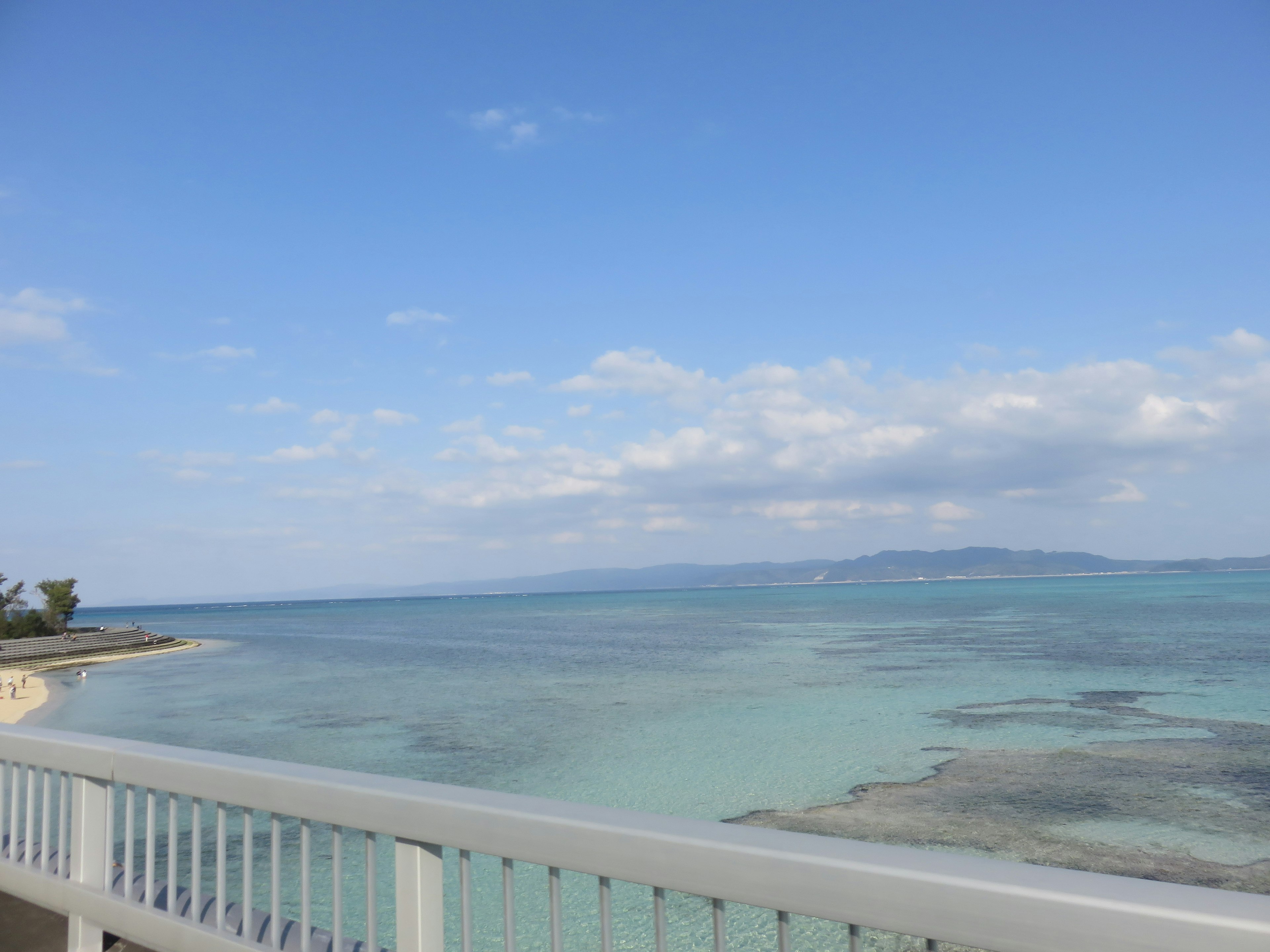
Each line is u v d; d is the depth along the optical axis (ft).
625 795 73.41
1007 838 58.29
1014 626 288.30
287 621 574.15
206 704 146.72
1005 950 4.09
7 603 287.48
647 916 41.45
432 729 111.04
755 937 37.70
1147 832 59.26
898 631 286.87
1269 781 73.51
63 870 9.59
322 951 7.14
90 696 165.68
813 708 121.08
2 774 10.36
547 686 156.46
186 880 48.32
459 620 517.96
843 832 60.49
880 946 34.73
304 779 7.21
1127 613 350.43
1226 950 3.53
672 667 187.83
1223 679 142.51
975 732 100.12
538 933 39.86
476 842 6.09
